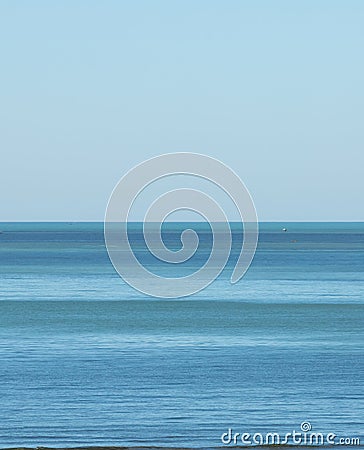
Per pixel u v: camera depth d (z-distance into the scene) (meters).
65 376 75.88
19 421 60.28
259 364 82.06
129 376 75.88
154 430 58.00
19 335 104.19
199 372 77.75
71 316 125.88
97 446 53.62
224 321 119.38
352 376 75.69
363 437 56.09
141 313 130.50
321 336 103.69
